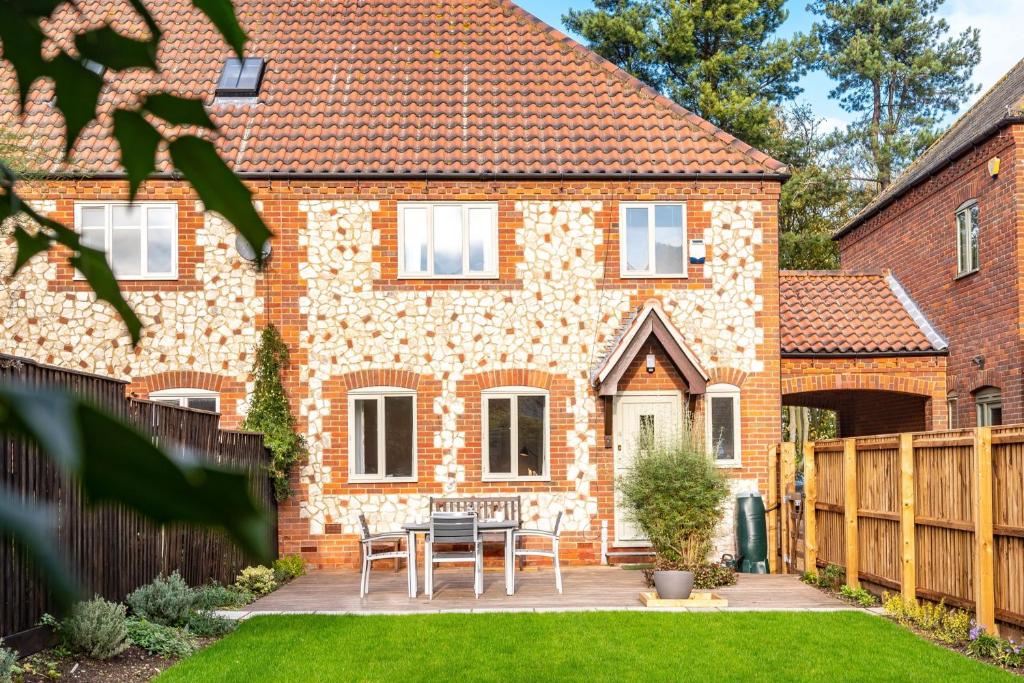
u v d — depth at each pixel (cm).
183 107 73
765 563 1616
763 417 1716
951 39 4225
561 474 1695
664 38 3400
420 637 1025
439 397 1700
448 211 1725
